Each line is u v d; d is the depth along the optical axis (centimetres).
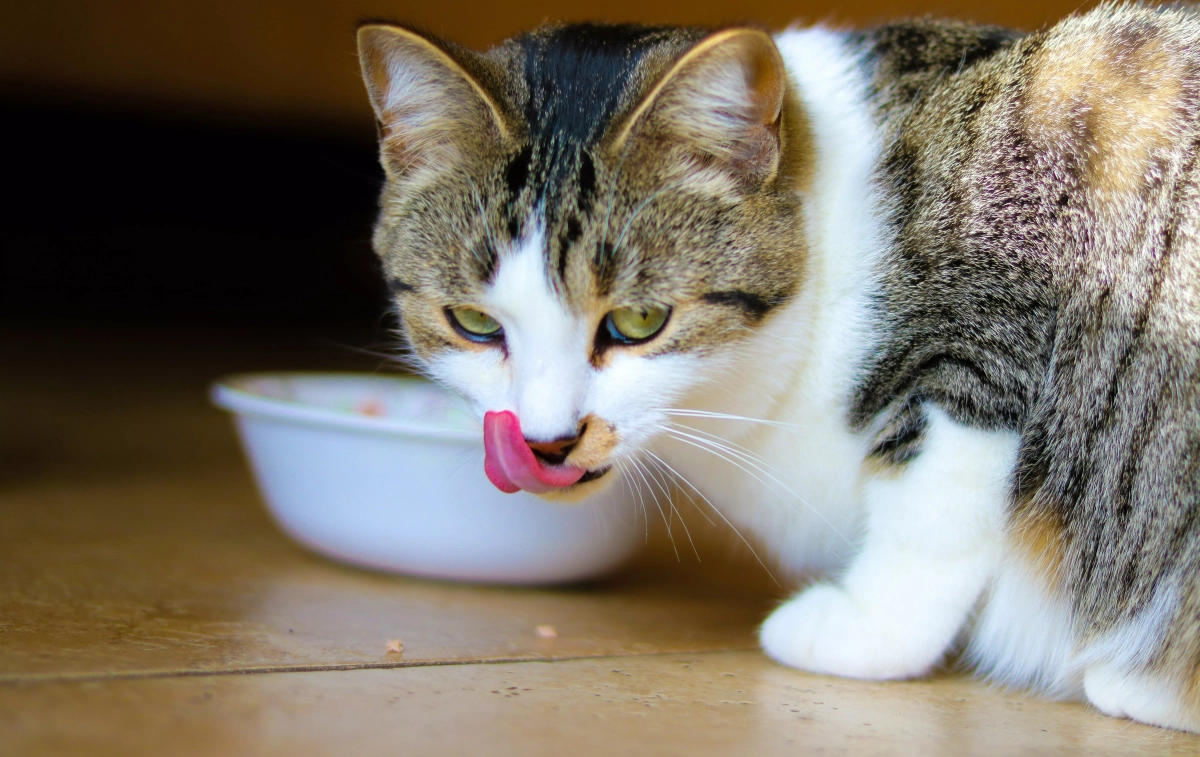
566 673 60
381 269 67
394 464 67
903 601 61
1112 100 62
